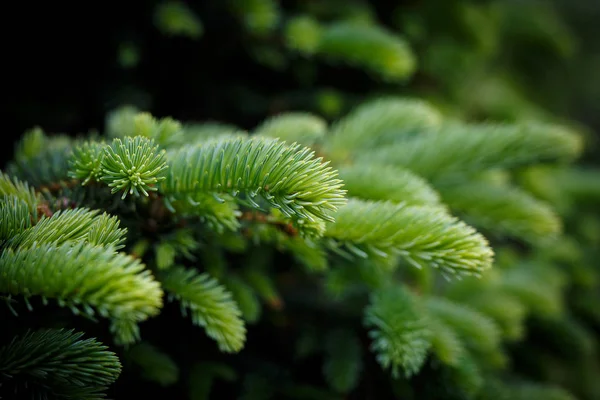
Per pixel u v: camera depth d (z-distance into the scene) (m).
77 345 0.41
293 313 0.60
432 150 0.54
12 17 0.71
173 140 0.48
